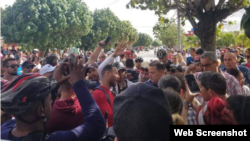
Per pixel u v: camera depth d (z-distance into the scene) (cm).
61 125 215
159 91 148
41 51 1535
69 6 1616
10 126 184
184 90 328
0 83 397
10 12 1420
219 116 184
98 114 172
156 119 136
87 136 164
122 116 140
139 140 133
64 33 1650
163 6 859
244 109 180
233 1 700
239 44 2003
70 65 180
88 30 1839
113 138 222
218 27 895
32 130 170
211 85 255
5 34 1449
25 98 161
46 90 170
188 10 777
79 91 176
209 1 714
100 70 353
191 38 2533
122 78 409
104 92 317
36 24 1420
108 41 301
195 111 255
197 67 439
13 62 474
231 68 438
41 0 1445
